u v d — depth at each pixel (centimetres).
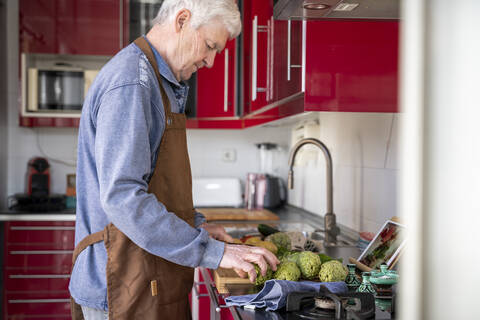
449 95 31
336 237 210
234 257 118
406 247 33
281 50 187
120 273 121
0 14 359
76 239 128
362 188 215
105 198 108
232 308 112
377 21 156
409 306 33
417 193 32
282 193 376
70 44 336
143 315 123
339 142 248
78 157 126
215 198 364
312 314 104
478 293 31
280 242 173
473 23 30
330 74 157
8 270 314
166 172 127
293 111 173
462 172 31
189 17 125
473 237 31
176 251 113
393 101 158
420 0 31
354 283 129
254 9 251
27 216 313
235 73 332
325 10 135
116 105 111
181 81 142
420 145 31
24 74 333
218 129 385
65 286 317
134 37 340
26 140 375
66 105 337
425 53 31
